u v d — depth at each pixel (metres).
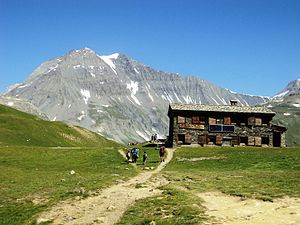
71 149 91.88
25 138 134.88
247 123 111.62
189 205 31.88
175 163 74.81
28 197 42.16
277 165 62.53
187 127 109.69
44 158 81.31
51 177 57.88
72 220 32.06
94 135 189.25
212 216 28.19
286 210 29.83
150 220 28.53
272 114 111.69
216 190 39.62
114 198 39.22
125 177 55.50
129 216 30.98
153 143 127.44
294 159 66.00
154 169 68.25
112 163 76.50
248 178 48.12
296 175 48.84
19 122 147.88
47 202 39.09
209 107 112.75
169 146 113.44
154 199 35.88
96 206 36.19
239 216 28.27
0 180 55.16
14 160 77.75
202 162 73.12
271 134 111.75
